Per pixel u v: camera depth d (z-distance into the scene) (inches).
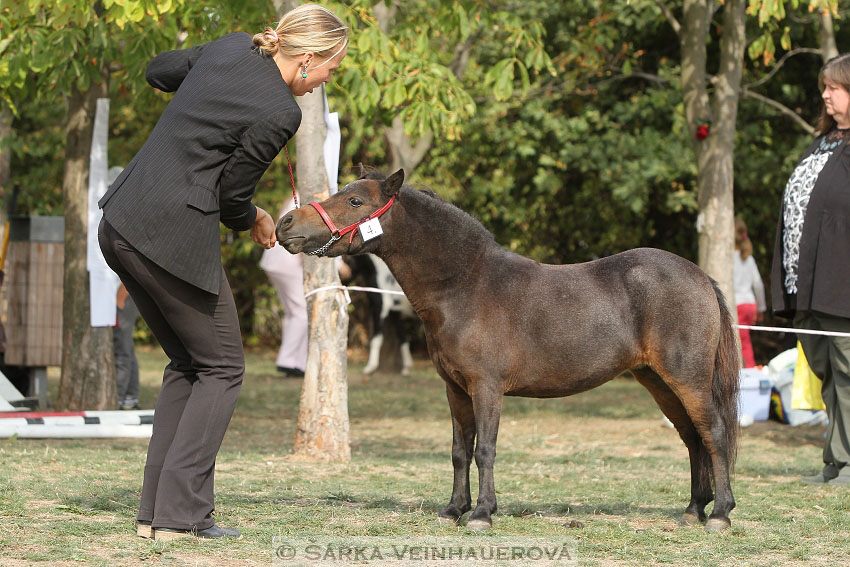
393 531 239.3
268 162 215.3
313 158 377.4
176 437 221.9
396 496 293.4
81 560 197.3
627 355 251.9
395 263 247.8
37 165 931.3
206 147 211.2
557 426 531.8
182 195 210.1
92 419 417.1
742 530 249.8
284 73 220.2
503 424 540.4
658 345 251.0
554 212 956.0
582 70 730.8
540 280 252.2
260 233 241.3
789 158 736.3
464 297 248.1
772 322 919.7
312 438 381.1
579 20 725.9
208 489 225.5
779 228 367.9
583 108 796.0
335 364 382.3
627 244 921.5
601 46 695.7
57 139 855.1
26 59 437.1
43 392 533.3
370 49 434.0
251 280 1111.6
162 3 373.7
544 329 247.3
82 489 279.1
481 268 250.4
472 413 258.1
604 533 243.0
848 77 343.3
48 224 525.7
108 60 457.4
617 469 371.9
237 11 443.5
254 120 209.6
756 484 337.4
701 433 253.4
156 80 231.8
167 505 219.5
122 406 534.6
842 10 686.5
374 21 430.6
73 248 497.0
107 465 329.4
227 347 223.3
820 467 385.7
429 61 498.9
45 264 522.3
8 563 193.6
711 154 518.3
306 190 378.6
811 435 498.0
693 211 823.7
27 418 408.2
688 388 250.7
